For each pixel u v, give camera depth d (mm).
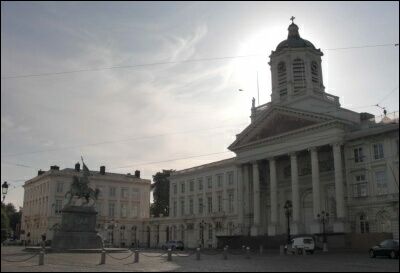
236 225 75000
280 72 73250
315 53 72875
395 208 50594
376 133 53594
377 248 37312
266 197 71375
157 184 112625
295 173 61875
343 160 58469
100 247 47688
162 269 25812
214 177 82562
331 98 67000
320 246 53812
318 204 57844
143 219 101000
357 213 55188
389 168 52375
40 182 100438
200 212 85000
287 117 64438
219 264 30391
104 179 100000
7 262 30719
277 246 58781
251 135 70250
